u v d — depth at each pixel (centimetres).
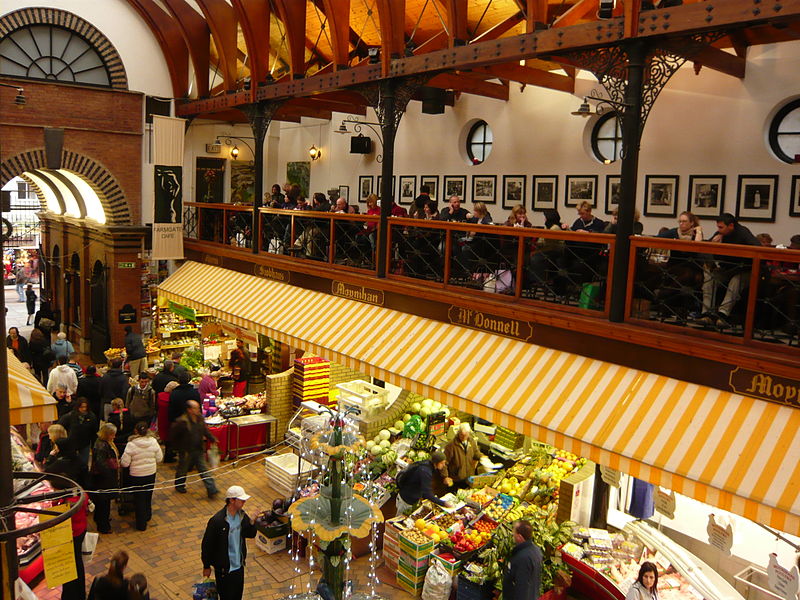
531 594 784
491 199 1506
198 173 2056
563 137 1352
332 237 1275
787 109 1054
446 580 898
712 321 773
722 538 830
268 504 1173
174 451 1352
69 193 2089
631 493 1016
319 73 1316
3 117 1644
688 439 715
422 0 1436
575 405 820
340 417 608
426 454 1170
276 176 2197
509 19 1068
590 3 906
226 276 1616
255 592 926
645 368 810
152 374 1516
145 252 1888
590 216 966
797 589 704
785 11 678
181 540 1059
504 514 998
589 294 883
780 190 1050
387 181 1163
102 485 1043
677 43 789
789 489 629
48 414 767
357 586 939
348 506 608
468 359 973
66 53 1731
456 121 1574
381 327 1136
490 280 1002
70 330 2159
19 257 3219
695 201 1155
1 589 393
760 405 706
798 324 698
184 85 1886
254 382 1638
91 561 986
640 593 747
